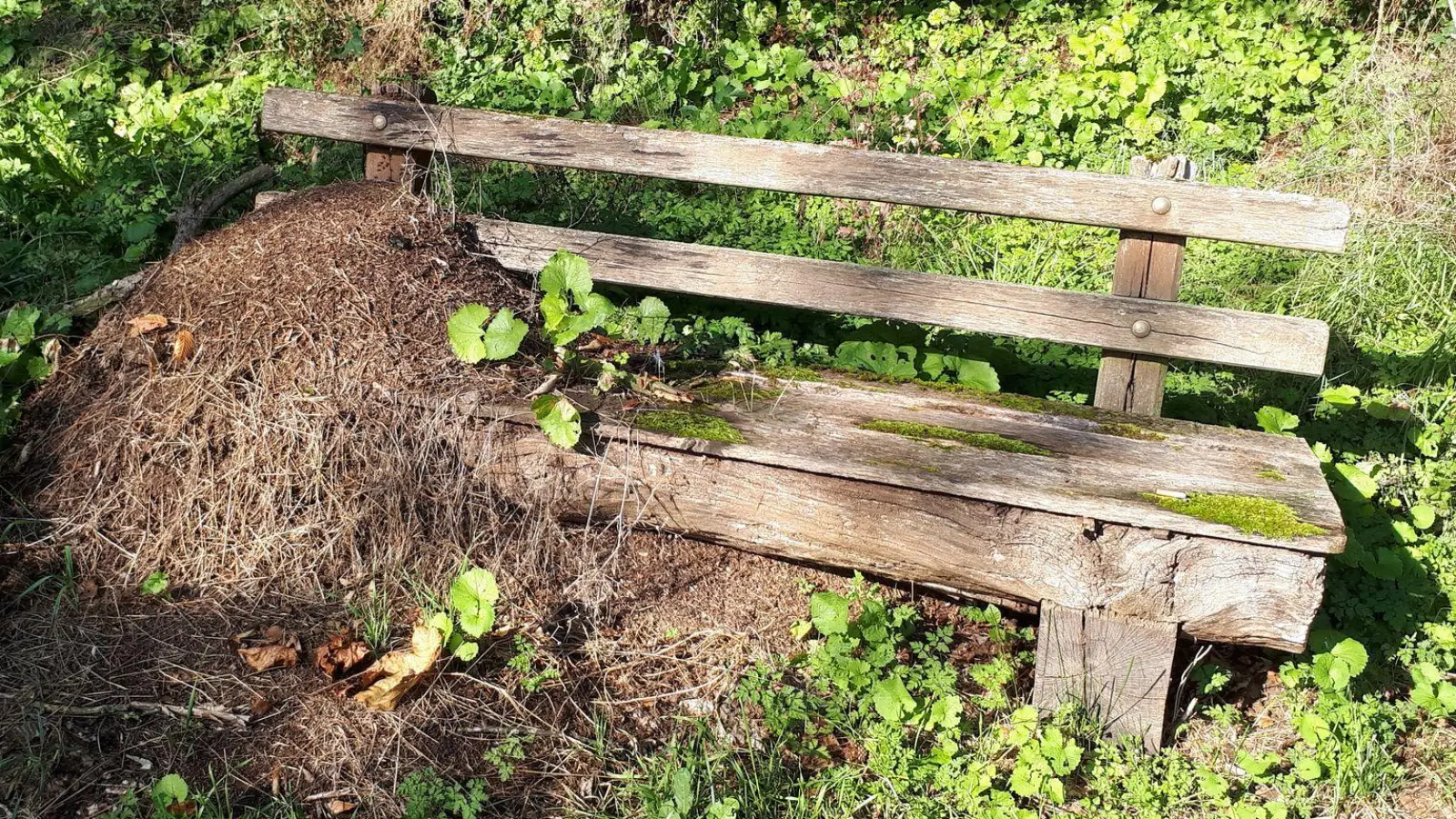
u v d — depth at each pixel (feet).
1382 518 12.21
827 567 10.77
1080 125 19.98
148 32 22.50
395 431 10.44
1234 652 11.05
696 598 10.62
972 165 12.10
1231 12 23.20
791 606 10.65
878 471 9.74
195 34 22.49
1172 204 11.59
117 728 8.68
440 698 9.26
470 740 9.03
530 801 8.68
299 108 13.91
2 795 8.09
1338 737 9.75
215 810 8.00
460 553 10.32
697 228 16.20
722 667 10.07
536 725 9.25
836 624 9.66
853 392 11.66
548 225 16.06
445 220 12.84
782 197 17.24
